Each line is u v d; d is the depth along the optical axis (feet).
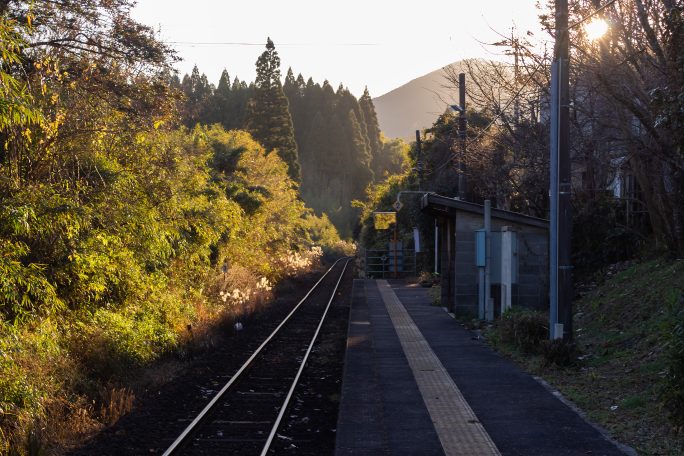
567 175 39.65
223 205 71.26
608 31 46.06
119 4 55.21
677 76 36.76
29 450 25.62
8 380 28.19
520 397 32.27
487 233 59.31
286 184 150.51
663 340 35.88
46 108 38.68
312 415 33.81
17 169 35.09
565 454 23.75
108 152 44.45
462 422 28.04
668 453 23.11
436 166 126.72
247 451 27.45
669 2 39.24
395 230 143.33
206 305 66.44
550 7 55.62
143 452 27.02
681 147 36.58
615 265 61.41
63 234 36.81
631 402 28.78
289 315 73.92
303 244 180.14
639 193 62.95
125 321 43.70
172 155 50.67
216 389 39.32
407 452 24.34
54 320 36.83
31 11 45.06
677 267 47.34
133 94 53.78
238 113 316.60
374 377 37.55
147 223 45.98
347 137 407.44
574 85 55.77
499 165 76.74
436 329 57.88
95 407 33.50
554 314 39.83
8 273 29.66
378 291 103.24
